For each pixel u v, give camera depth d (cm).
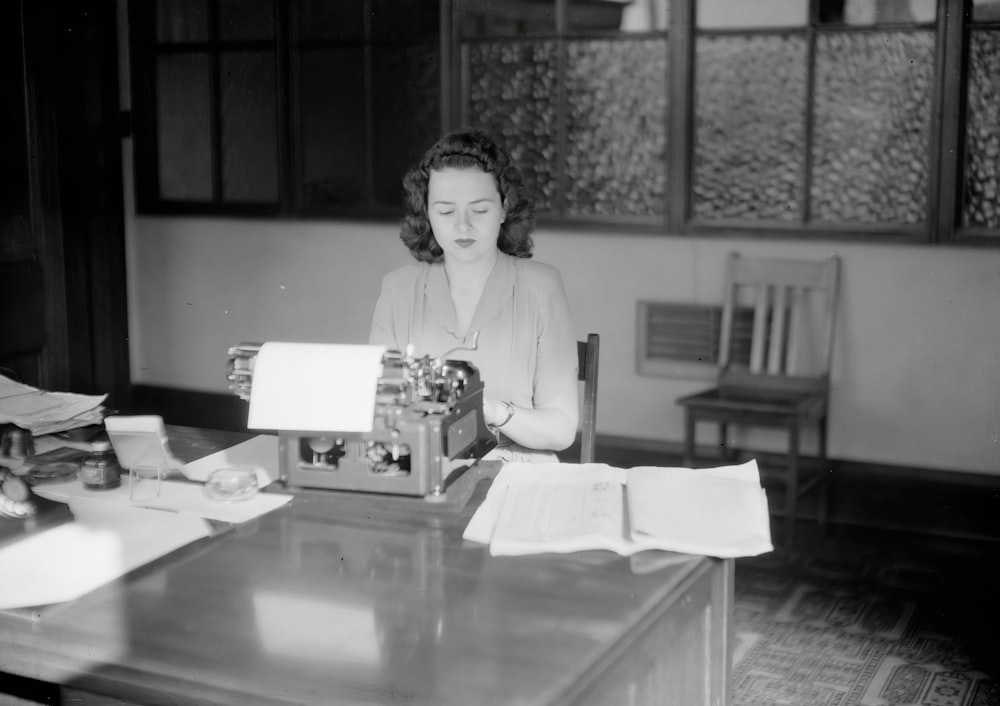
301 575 168
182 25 559
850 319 464
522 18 508
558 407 256
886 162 463
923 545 434
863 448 466
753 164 483
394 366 196
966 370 446
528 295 259
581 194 510
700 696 180
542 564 172
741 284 474
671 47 480
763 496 196
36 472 210
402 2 524
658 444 498
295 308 558
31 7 446
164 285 580
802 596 379
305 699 132
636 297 496
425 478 194
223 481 200
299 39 541
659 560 174
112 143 499
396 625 151
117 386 507
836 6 462
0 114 438
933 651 336
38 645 146
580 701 135
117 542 181
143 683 138
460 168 249
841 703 303
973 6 436
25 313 454
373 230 536
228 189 565
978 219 448
